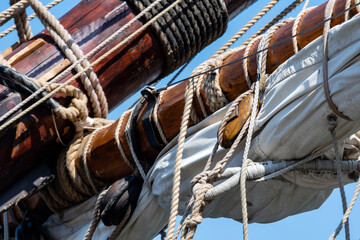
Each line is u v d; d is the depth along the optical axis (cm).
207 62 639
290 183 599
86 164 707
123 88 762
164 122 650
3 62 711
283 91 557
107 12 759
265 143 562
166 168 631
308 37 576
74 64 675
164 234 716
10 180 711
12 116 699
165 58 774
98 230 688
